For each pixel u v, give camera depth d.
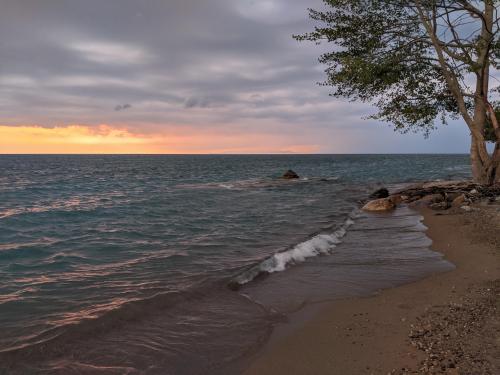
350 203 23.66
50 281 8.73
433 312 6.48
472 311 6.36
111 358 5.22
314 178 46.06
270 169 76.31
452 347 5.13
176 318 6.57
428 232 13.43
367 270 9.33
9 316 6.65
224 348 5.54
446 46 20.05
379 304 7.11
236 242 12.88
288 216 18.62
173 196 28.16
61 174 59.47
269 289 8.08
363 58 19.69
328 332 6.00
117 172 66.81
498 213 14.73
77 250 11.99
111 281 8.69
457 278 8.34
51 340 5.68
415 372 4.60
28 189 32.81
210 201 25.06
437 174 51.44
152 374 4.85
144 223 16.97
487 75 20.23
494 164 20.64
